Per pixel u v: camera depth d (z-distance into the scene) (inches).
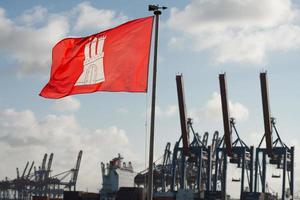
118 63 936.3
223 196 6008.9
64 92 964.6
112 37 941.8
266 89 6471.5
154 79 873.5
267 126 6540.4
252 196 6358.3
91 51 953.5
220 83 6486.2
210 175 6806.1
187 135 6594.5
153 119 854.5
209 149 6884.8
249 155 6845.5
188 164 7805.1
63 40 965.2
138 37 935.7
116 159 7470.5
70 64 960.9
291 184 6939.0
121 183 7317.9
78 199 4079.7
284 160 6712.6
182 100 6510.8
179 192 5772.6
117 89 932.6
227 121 6525.6
